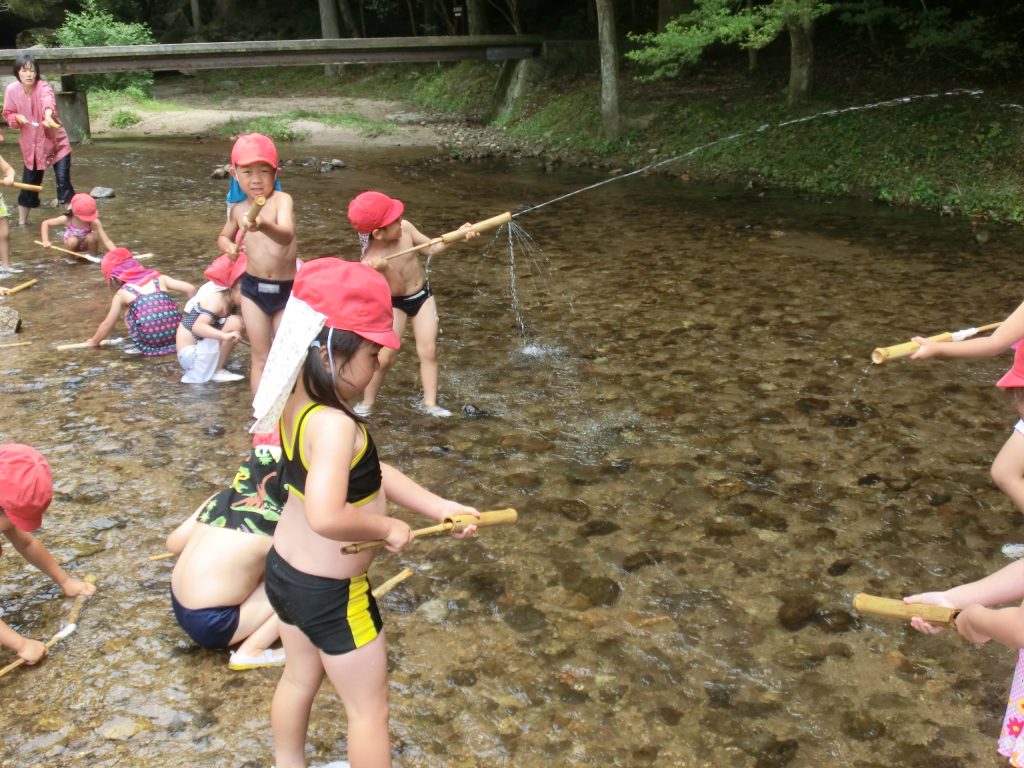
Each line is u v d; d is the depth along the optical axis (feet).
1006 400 17.99
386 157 57.11
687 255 30.27
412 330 22.44
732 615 11.44
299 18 110.52
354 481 7.33
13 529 10.89
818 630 11.17
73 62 61.00
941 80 49.26
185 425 16.87
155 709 9.78
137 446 15.96
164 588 11.96
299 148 61.46
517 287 26.35
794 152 46.39
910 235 33.53
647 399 18.17
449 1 99.55
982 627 7.69
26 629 11.09
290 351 7.18
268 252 15.94
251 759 9.06
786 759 9.14
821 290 25.96
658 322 23.03
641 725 9.59
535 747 9.27
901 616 7.95
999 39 51.16
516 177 49.03
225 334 18.58
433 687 10.12
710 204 40.22
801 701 9.98
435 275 27.68
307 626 7.66
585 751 9.22
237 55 65.21
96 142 62.69
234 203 16.55
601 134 56.29
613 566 12.49
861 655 10.73
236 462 15.42
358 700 7.84
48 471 10.94
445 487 14.58
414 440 16.26
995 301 24.72
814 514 13.85
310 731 9.41
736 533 13.32
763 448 16.02
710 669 10.47
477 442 16.22
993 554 12.78
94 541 13.00
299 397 7.34
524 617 11.38
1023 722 8.04
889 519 13.70
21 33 93.97
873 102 48.34
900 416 17.30
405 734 9.40
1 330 21.66
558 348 21.15
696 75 61.05
